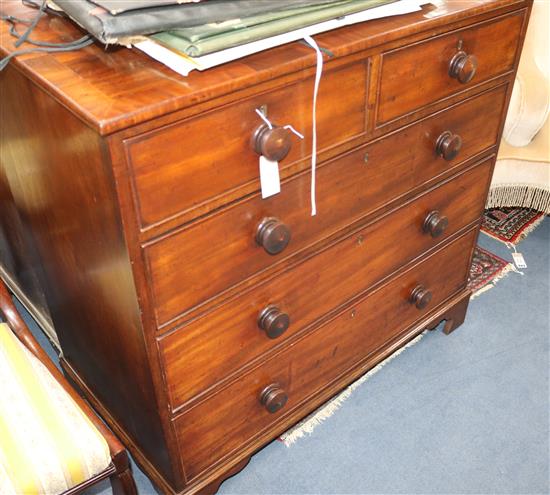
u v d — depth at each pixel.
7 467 0.95
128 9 0.81
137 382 1.14
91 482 1.03
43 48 0.92
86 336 1.30
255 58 0.92
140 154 0.82
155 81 0.85
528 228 2.22
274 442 1.53
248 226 1.03
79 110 0.78
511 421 1.57
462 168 1.44
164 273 0.95
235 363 1.18
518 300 1.93
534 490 1.42
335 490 1.43
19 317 1.24
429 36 1.10
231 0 0.89
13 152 1.12
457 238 1.58
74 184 0.94
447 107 1.26
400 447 1.52
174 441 1.17
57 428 1.01
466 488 1.43
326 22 0.97
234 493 1.42
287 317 1.17
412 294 1.54
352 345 1.47
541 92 1.83
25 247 1.45
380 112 1.12
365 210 1.24
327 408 1.61
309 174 1.07
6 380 1.07
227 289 1.07
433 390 1.66
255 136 0.93
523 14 1.28
